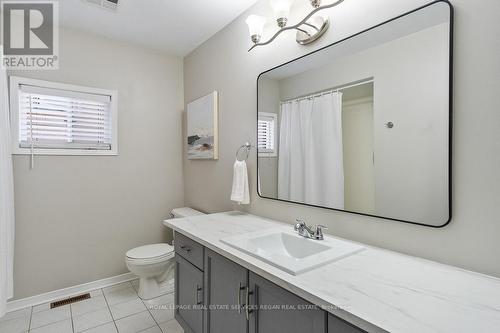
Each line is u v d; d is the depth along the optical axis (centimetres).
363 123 123
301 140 154
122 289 242
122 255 255
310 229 137
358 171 125
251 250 115
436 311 70
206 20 215
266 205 184
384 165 115
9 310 202
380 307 71
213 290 136
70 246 229
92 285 239
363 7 124
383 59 115
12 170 194
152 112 272
